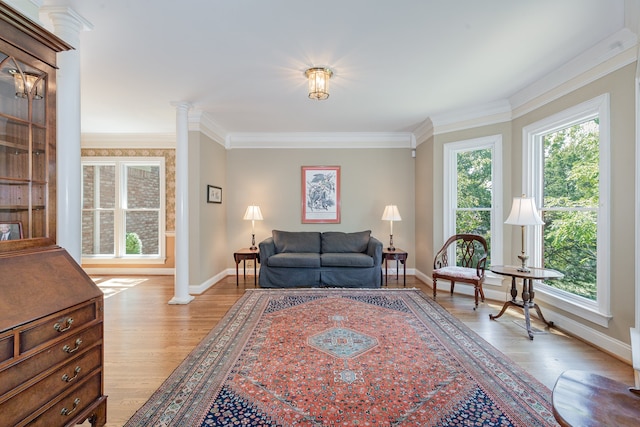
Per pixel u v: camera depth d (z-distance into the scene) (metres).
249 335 2.70
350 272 4.37
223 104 3.76
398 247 5.21
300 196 5.24
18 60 1.39
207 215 4.40
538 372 2.09
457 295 3.94
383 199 5.22
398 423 1.59
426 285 4.51
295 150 5.23
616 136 2.32
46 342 1.29
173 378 2.02
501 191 3.68
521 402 1.76
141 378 2.04
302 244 4.82
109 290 4.32
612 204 2.36
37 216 1.52
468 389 1.89
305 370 2.11
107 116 4.25
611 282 2.36
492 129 3.76
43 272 1.40
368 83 3.13
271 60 2.65
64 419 1.37
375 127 4.83
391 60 2.65
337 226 5.25
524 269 2.82
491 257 3.78
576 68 2.65
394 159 5.21
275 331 2.78
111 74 2.91
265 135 5.16
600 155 2.43
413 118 4.35
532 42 2.37
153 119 4.39
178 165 3.71
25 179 1.45
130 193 5.44
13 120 1.44
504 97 3.53
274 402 1.77
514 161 3.55
